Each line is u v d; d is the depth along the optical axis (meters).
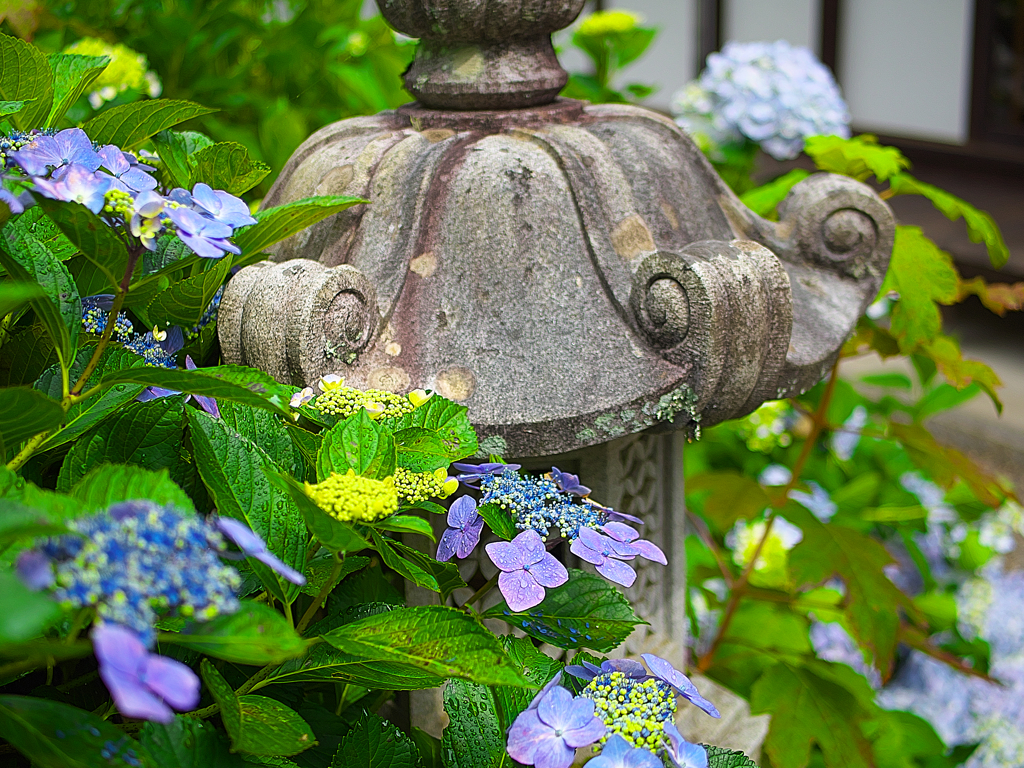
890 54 6.34
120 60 1.63
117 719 1.16
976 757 2.15
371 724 1.15
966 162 6.07
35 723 1.00
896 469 2.41
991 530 2.52
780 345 1.27
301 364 1.20
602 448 1.32
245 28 1.96
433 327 1.25
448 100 1.33
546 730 1.09
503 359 1.23
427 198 1.28
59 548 0.96
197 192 1.11
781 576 1.93
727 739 1.48
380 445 1.11
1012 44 5.75
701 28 6.83
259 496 1.09
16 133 1.15
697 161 1.37
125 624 0.95
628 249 1.27
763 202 1.65
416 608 1.07
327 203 1.15
